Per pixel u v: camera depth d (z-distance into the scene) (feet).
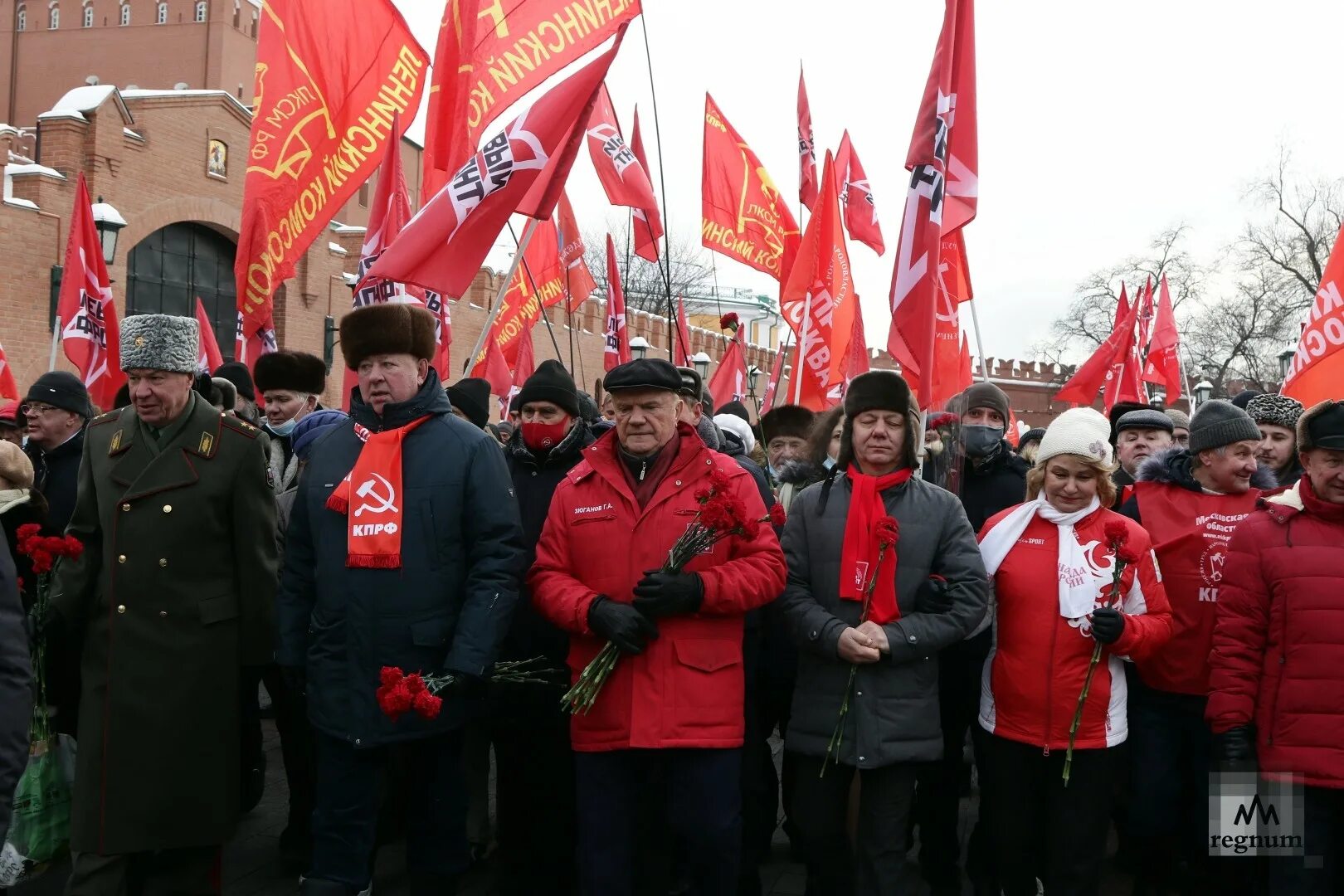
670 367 12.09
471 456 12.09
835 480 12.94
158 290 58.70
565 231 32.55
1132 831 14.23
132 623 12.62
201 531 12.85
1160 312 48.93
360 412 12.34
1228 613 12.35
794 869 16.11
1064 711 12.15
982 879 14.66
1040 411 177.58
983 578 12.25
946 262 19.62
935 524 12.36
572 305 32.37
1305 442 11.89
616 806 11.81
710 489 11.86
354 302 20.01
